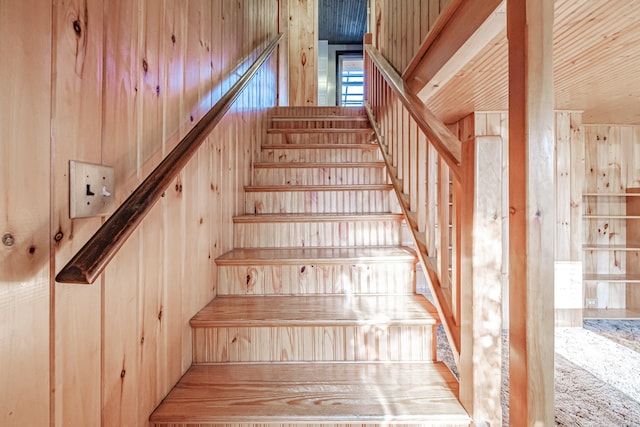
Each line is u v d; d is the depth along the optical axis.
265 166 2.50
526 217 0.93
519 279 0.95
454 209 1.19
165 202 1.12
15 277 0.57
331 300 1.58
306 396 1.12
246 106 2.29
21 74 0.58
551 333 0.92
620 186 3.56
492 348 1.01
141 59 0.95
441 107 2.91
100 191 0.77
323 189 2.26
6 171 0.56
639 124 3.53
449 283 1.48
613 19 1.38
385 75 2.22
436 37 1.68
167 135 1.11
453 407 1.06
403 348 1.36
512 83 0.98
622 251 3.60
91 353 0.76
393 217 2.00
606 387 2.13
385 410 1.05
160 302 1.09
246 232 1.99
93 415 0.76
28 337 0.60
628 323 3.28
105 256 0.61
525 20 0.94
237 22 2.05
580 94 2.52
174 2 1.17
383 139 2.64
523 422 0.93
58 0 0.65
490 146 1.00
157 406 1.06
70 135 0.68
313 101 4.91
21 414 0.58
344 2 5.14
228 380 1.22
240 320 1.35
